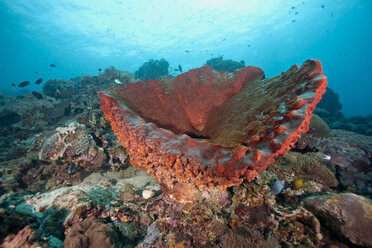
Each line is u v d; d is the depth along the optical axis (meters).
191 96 3.81
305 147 4.03
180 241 2.39
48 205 2.78
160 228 2.61
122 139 2.35
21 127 8.20
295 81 2.32
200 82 3.83
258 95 2.95
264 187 2.77
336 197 2.46
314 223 2.40
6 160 5.36
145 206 3.09
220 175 1.66
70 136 4.59
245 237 2.37
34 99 9.55
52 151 4.47
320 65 2.08
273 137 1.68
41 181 4.57
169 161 1.88
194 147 1.99
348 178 3.45
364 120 10.30
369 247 2.01
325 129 4.22
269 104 2.52
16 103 9.11
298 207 2.63
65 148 4.43
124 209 3.00
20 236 1.95
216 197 2.72
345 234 2.17
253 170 1.52
